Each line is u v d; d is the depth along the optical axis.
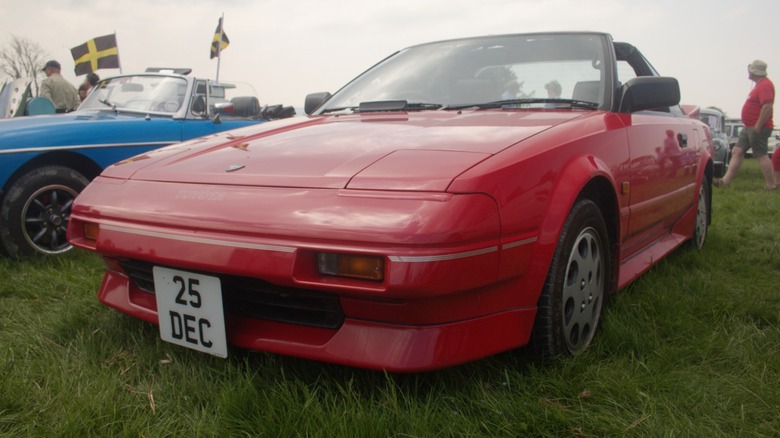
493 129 2.16
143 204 2.01
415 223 1.59
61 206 3.95
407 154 1.90
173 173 2.12
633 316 2.52
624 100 2.72
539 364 2.06
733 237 4.61
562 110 2.60
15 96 5.55
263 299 1.88
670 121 3.42
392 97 2.95
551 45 3.01
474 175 1.72
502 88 2.81
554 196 1.99
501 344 1.85
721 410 1.79
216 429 1.65
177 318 1.97
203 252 1.80
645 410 1.76
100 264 3.47
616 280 2.54
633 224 2.75
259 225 1.73
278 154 2.08
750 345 2.25
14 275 3.34
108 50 8.41
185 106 4.96
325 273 1.67
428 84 2.95
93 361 2.10
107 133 4.23
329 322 1.82
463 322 1.76
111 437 1.62
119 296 2.26
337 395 1.82
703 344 2.24
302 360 2.04
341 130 2.33
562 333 2.07
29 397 1.83
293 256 1.67
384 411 1.68
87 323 2.46
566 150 2.11
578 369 1.99
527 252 1.88
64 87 7.33
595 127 2.39
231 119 5.46
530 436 1.64
